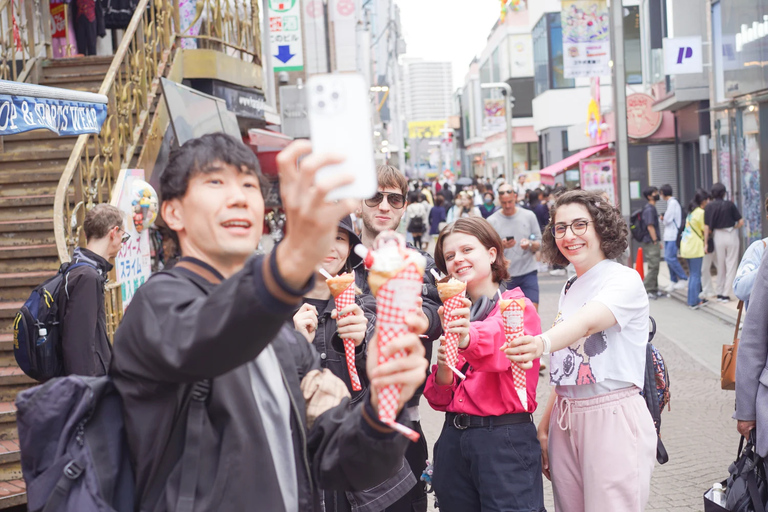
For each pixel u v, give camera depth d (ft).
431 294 13.14
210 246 6.40
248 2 44.21
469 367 12.16
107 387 6.14
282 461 6.43
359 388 11.05
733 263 44.91
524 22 173.99
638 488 11.44
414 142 326.85
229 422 6.10
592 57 58.70
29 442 6.11
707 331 38.19
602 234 12.06
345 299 10.83
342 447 6.41
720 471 20.11
